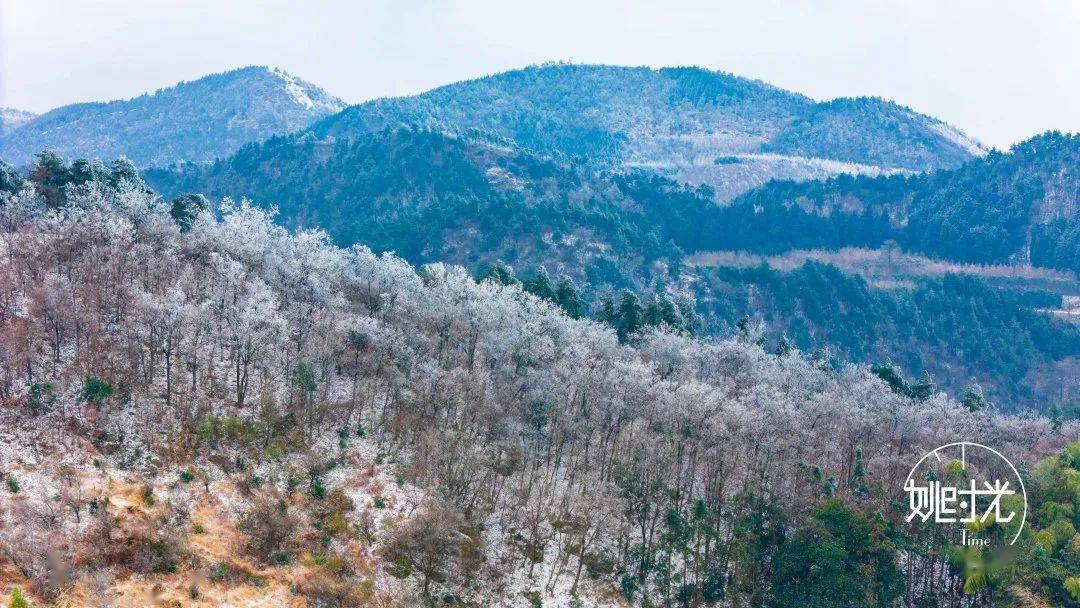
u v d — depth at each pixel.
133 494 66.38
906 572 85.88
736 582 81.94
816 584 76.50
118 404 77.19
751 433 88.75
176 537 63.47
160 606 57.66
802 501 86.38
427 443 83.88
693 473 89.94
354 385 91.62
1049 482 93.00
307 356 92.62
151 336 82.56
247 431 81.94
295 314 96.56
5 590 52.09
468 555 76.62
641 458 87.44
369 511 77.38
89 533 59.56
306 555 69.75
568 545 81.38
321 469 79.75
